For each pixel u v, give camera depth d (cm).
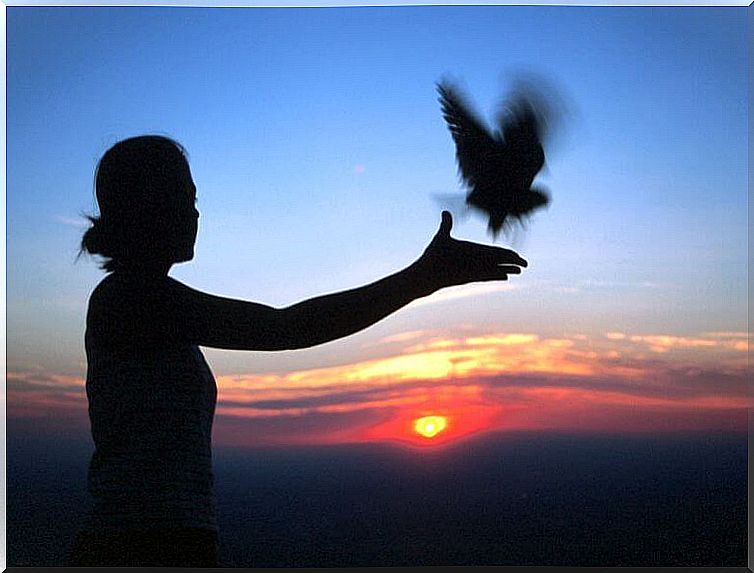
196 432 153
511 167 202
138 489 148
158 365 151
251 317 150
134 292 150
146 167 156
